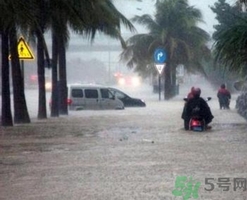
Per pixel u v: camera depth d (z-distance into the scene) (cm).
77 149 1742
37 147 1803
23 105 2766
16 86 2747
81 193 1105
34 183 1213
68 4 2683
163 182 1203
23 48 2700
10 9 2261
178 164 1432
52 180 1243
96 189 1140
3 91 2573
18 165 1452
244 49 2270
